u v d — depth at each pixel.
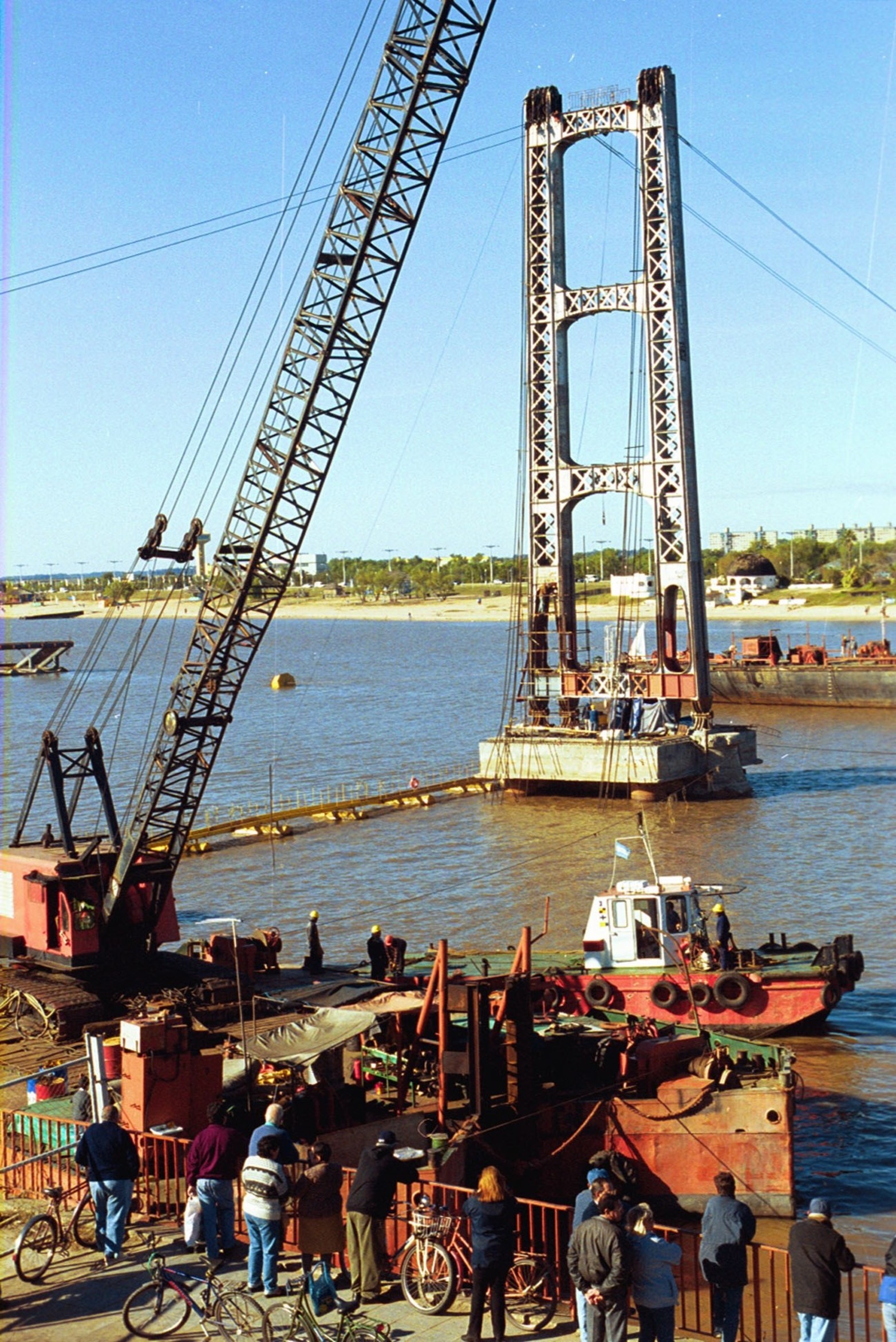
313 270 35.94
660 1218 24.61
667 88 76.56
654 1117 24.70
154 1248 16.66
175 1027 21.50
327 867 59.56
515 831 67.50
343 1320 14.06
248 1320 14.45
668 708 81.81
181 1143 18.72
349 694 163.88
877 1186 26.02
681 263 77.31
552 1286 15.48
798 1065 33.12
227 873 58.91
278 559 36.31
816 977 34.06
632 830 66.62
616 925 34.31
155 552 35.53
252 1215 15.16
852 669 122.81
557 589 82.56
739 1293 14.98
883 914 48.03
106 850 35.75
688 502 78.38
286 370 36.03
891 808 71.19
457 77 35.78
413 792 78.50
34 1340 14.24
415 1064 25.77
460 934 46.94
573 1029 29.16
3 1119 19.98
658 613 80.31
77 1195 18.67
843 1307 20.55
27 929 34.69
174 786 35.78
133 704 156.62
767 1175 24.50
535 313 81.81
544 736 81.06
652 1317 13.80
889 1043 34.62
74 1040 31.16
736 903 50.50
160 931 35.38
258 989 32.91
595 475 80.81
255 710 144.88
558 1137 24.92
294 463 35.97
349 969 36.03
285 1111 22.69
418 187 36.03
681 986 33.66
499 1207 14.38
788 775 85.50
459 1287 15.74
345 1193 18.55
